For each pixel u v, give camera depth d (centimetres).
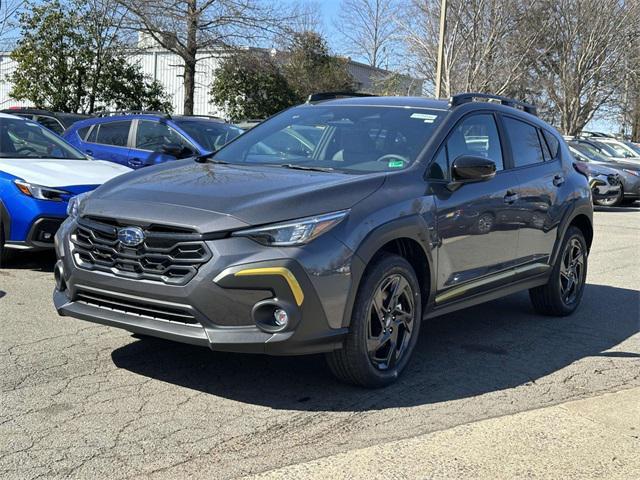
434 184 488
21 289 671
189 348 519
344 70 3988
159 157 1002
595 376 502
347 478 339
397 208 448
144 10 2705
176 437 377
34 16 2538
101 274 426
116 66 2706
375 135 525
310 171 485
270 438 380
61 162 793
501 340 585
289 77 3628
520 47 3322
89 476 333
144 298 409
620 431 407
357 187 441
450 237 493
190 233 400
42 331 546
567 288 669
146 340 533
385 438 384
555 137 677
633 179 1866
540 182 608
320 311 401
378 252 445
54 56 2564
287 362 498
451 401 442
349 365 432
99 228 432
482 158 494
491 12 3231
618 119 4025
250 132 585
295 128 562
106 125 1086
